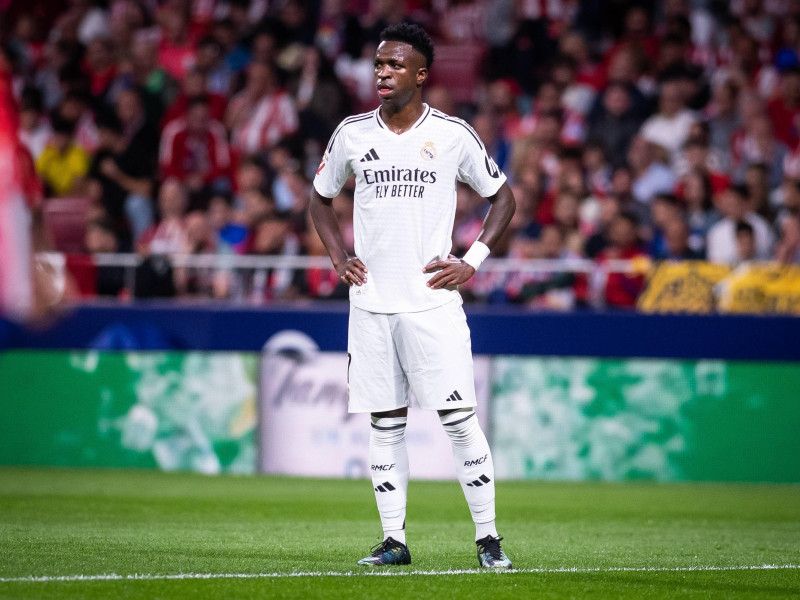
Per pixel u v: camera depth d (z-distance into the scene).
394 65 16.80
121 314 36.91
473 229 40.53
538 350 35.44
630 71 47.81
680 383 35.06
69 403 37.12
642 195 43.91
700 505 29.30
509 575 16.53
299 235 41.78
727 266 35.41
